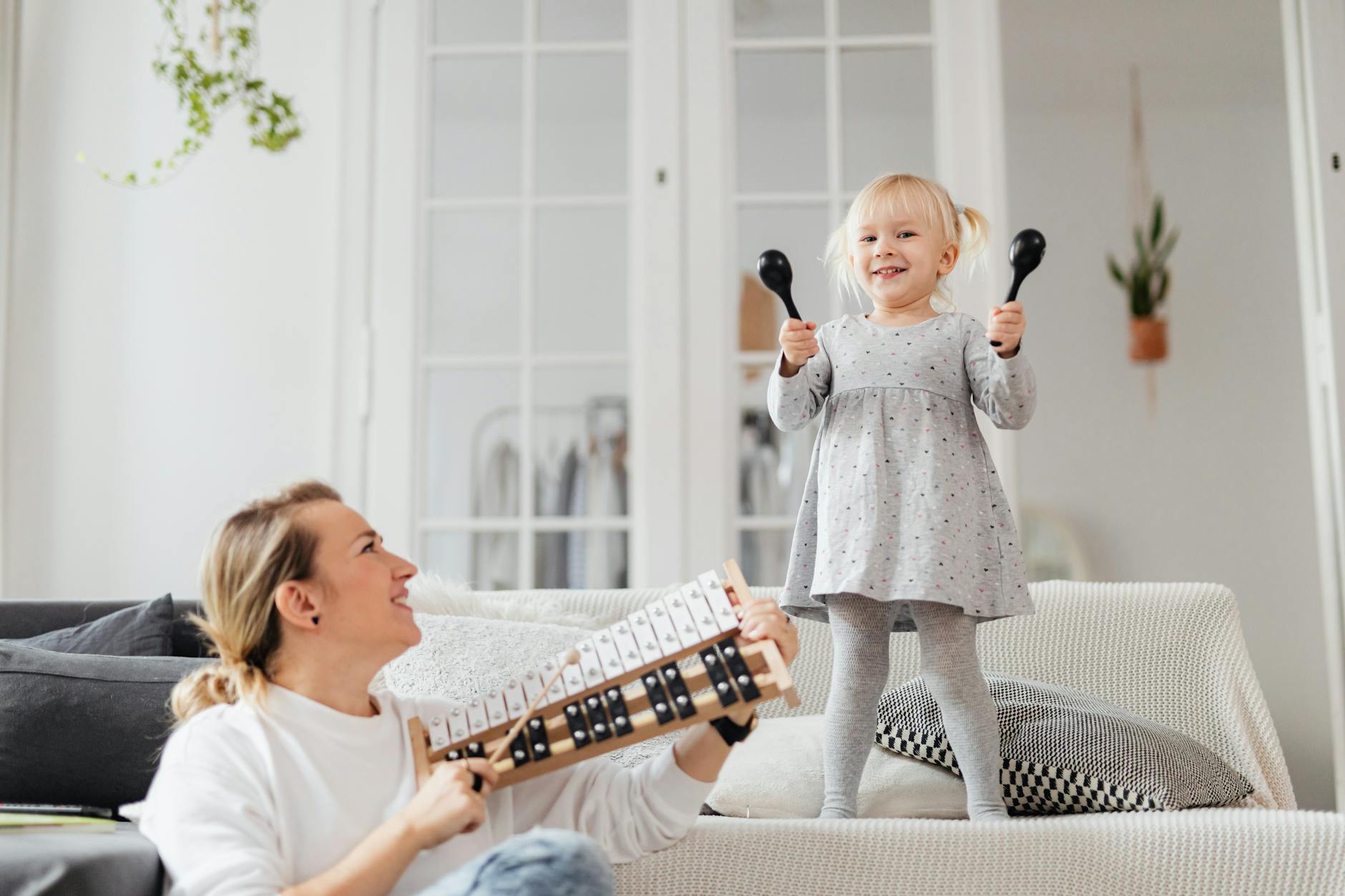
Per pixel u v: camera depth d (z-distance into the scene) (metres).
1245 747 1.87
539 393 3.09
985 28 3.08
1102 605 2.04
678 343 3.04
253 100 2.96
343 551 1.26
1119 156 4.75
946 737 1.71
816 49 3.12
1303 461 4.57
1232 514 4.57
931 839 1.33
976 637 2.04
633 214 3.10
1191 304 4.68
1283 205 4.70
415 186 3.10
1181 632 1.99
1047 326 4.71
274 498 1.29
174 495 3.01
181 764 1.18
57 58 3.13
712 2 3.13
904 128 3.09
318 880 1.09
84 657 1.65
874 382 1.72
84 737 1.56
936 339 1.74
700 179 3.09
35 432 3.03
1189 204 4.71
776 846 1.33
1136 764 1.56
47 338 3.06
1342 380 2.80
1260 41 4.28
